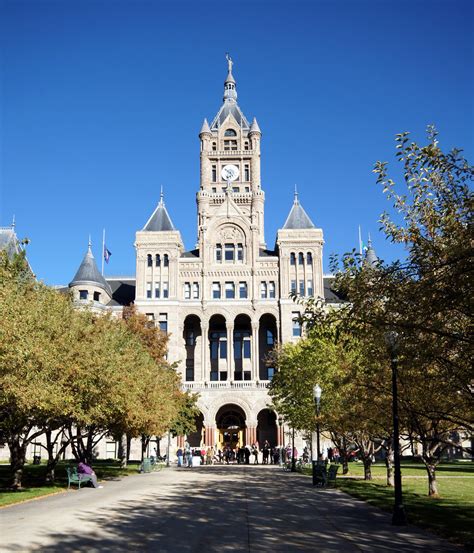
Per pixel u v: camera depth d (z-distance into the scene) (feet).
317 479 121.90
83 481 117.19
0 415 112.16
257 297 309.22
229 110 408.67
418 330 61.11
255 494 103.96
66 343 114.42
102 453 292.61
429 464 102.47
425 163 61.00
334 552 52.06
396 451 71.31
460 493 106.73
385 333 66.13
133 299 328.49
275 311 307.37
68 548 52.01
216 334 322.75
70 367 111.86
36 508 82.38
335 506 86.99
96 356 118.62
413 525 68.49
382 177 69.26
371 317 62.44
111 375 122.21
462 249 52.85
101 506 85.05
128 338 178.70
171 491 109.70
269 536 60.39
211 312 307.58
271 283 312.29
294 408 172.86
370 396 98.84
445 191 64.85
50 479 130.11
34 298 124.57
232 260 315.78
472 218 55.21
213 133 395.55
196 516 74.95
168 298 307.37
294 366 171.53
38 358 96.22
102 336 137.59
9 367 86.58
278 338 303.68
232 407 312.91
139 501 92.17
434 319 58.34
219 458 266.77
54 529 62.80
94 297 309.83
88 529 63.21
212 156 386.93
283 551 52.39
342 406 119.85
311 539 58.85
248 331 322.34
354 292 64.13
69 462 238.48
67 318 125.70
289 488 116.88
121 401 128.67
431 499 96.63
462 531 63.52
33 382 94.89
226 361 318.24
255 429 288.71
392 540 58.49
